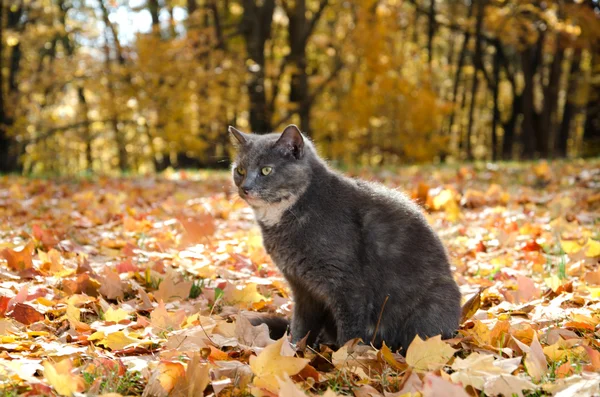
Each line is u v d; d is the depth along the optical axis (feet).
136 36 17.75
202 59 19.17
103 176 15.10
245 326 4.56
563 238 6.91
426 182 12.02
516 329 4.61
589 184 10.43
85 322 4.95
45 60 26.71
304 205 4.81
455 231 7.59
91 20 22.45
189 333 4.47
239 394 3.91
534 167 12.51
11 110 20.36
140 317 4.76
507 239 6.97
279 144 4.92
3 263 5.97
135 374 4.08
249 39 22.39
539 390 3.89
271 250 4.97
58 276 5.70
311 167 4.90
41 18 21.66
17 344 4.30
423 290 4.73
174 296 5.49
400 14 24.48
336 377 4.10
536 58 26.91
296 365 3.95
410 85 23.76
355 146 25.11
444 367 4.23
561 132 30.14
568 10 21.22
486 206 9.24
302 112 23.21
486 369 3.95
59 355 4.16
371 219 4.78
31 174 17.16
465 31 27.96
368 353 4.42
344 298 4.72
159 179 14.66
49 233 6.86
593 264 6.14
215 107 18.88
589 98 26.50
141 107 17.81
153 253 6.43
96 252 6.66
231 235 7.62
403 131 24.00
